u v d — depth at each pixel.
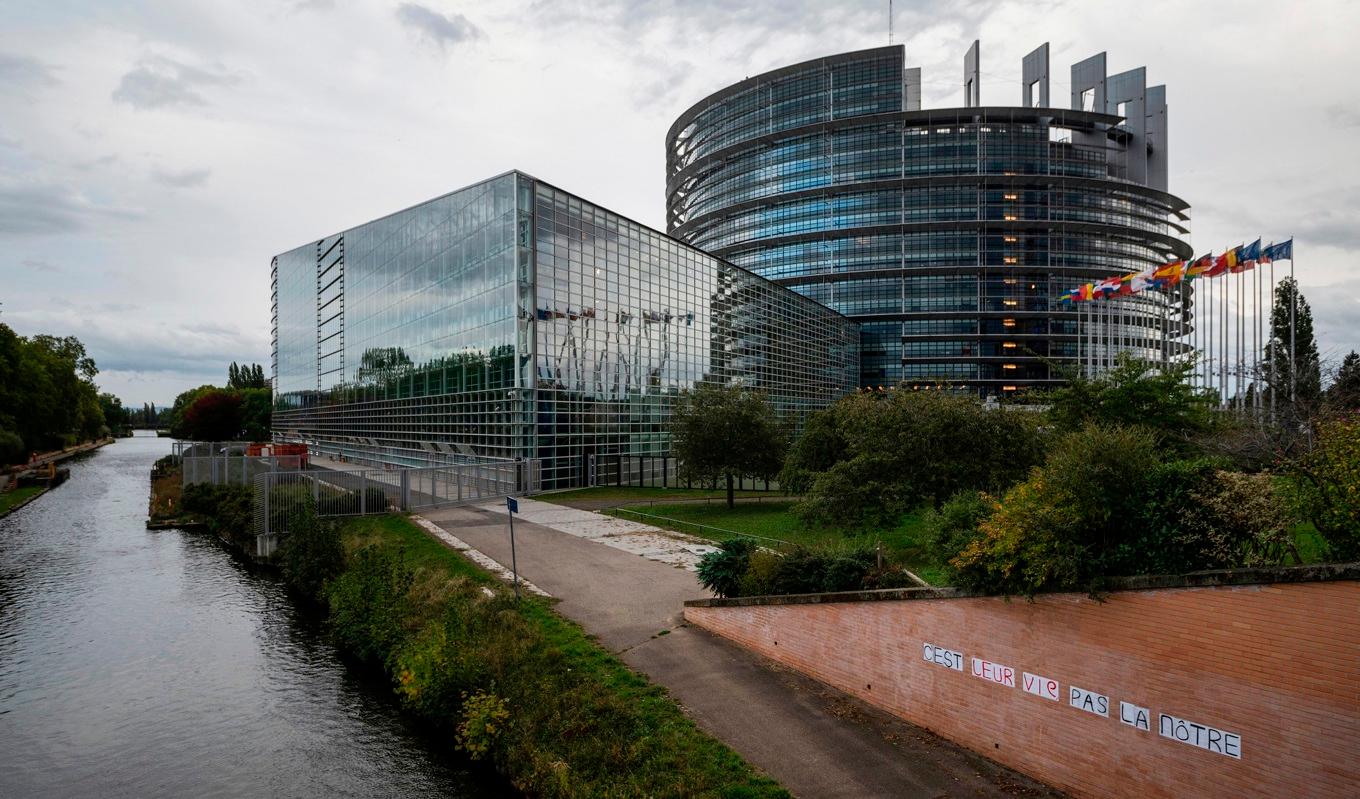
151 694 16.39
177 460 65.19
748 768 9.91
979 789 9.27
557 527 28.89
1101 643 8.82
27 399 70.88
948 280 106.25
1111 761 8.68
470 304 46.72
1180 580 8.13
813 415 33.12
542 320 42.72
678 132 131.12
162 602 23.91
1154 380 23.56
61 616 22.33
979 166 103.56
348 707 15.52
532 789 11.14
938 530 14.99
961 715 10.45
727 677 13.07
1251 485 8.72
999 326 106.62
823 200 109.12
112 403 193.25
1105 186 107.56
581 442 45.41
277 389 100.56
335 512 31.00
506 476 40.03
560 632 15.51
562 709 12.41
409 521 30.52
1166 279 51.50
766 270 113.88
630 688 12.66
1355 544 7.91
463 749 13.16
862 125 106.75
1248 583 7.61
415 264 55.62
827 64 108.44
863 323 109.50
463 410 47.66
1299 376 27.61
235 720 14.96
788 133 109.31
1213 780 7.80
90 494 53.97
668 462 54.12
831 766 9.92
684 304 57.16
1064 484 9.54
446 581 19.95
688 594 18.36
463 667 14.03
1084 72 115.44
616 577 20.17
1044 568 9.05
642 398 51.41
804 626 13.20
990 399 26.72
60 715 15.34
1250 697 7.54
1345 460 8.13
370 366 65.81
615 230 49.06
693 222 124.38
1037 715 9.47
